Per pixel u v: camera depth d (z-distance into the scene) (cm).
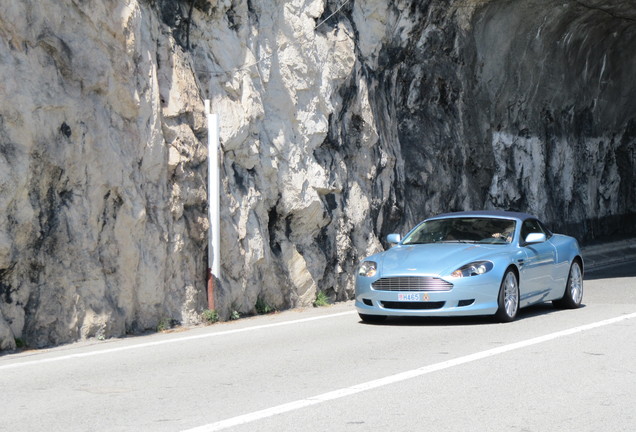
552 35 2395
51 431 598
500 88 2323
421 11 1911
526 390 718
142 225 1182
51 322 1055
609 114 2866
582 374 784
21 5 1070
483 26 2172
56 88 1098
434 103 2080
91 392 735
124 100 1183
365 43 1788
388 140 1850
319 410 650
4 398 716
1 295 1016
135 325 1169
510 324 1141
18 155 1031
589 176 2788
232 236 1346
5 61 1041
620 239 2817
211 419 625
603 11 2397
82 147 1114
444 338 1027
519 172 2422
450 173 2091
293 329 1162
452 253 1161
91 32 1155
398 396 698
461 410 648
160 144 1229
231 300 1330
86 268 1102
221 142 1359
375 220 1752
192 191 1281
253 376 798
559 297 1301
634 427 600
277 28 1523
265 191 1449
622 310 1288
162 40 1295
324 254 1574
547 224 2516
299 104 1550
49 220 1070
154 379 792
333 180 1614
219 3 1405
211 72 1383
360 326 1171
